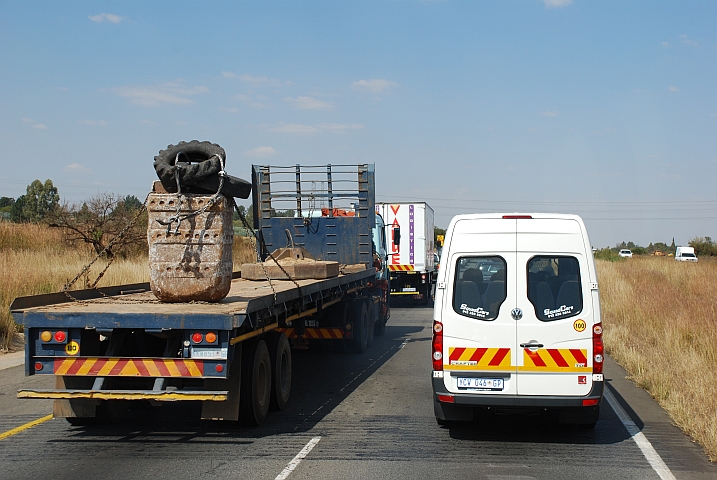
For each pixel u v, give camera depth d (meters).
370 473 6.18
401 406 9.06
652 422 8.27
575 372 7.12
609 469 6.34
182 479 6.00
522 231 7.36
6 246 27.45
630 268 34.78
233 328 6.76
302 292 9.29
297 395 9.81
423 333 17.47
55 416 7.74
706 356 11.47
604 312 19.34
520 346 7.19
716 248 90.75
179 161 8.50
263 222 14.62
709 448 6.87
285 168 14.65
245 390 7.74
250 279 11.84
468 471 6.27
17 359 13.16
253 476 6.09
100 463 6.52
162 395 6.84
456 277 7.41
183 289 7.79
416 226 25.94
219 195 7.87
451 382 7.31
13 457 6.75
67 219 30.47
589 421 7.25
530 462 6.57
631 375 11.35
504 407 7.21
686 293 23.16
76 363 6.96
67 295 8.23
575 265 7.27
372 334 15.09
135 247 30.86
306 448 7.04
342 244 14.71
